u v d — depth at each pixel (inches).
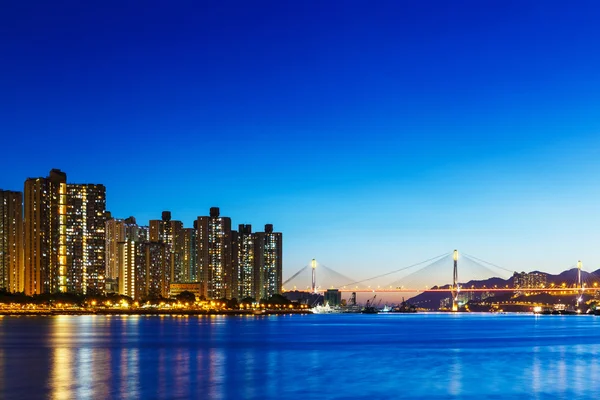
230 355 6127.0
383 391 3860.7
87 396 3651.6
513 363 5428.2
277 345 7504.9
